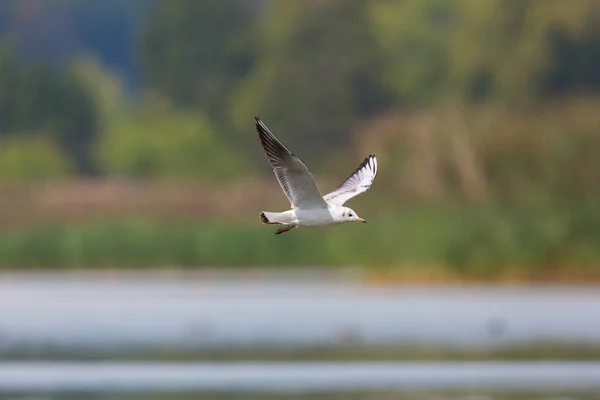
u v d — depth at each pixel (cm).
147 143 7088
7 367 2466
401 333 2797
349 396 2184
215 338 2761
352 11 7444
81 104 7906
